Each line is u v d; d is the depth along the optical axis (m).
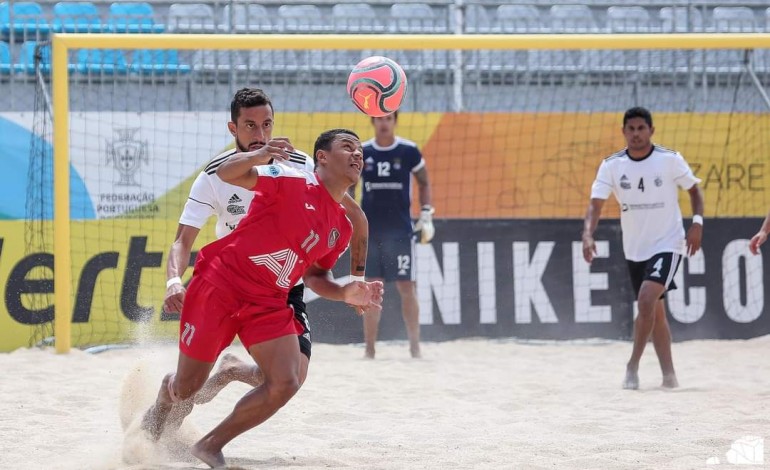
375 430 12.16
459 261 23.69
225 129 23.31
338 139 9.11
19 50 26.25
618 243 24.02
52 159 22.73
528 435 11.65
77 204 22.61
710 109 26.58
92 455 10.31
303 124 23.52
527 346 22.91
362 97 11.45
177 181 23.08
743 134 24.19
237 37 21.02
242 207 10.39
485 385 16.73
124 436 10.55
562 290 23.88
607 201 24.09
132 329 22.53
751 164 24.17
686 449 10.47
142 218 22.86
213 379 10.22
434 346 22.73
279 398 8.84
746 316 23.98
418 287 23.55
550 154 24.12
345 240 9.49
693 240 16.58
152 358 18.89
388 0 28.28
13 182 22.52
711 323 23.94
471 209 23.91
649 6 27.28
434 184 23.88
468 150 23.98
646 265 16.45
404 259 20.80
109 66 25.53
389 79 11.41
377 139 20.80
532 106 27.02
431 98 26.84
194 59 26.25
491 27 30.47
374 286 9.54
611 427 12.12
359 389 16.09
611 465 9.60
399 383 17.00
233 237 8.99
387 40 21.28
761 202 24.17
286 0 26.77
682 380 17.50
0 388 15.73
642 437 11.34
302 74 26.12
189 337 8.95
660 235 16.47
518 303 23.77
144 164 22.95
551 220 24.02
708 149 24.16
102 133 22.81
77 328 22.28
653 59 27.52
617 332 23.84
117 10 28.59
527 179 24.05
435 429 12.21
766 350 22.14
